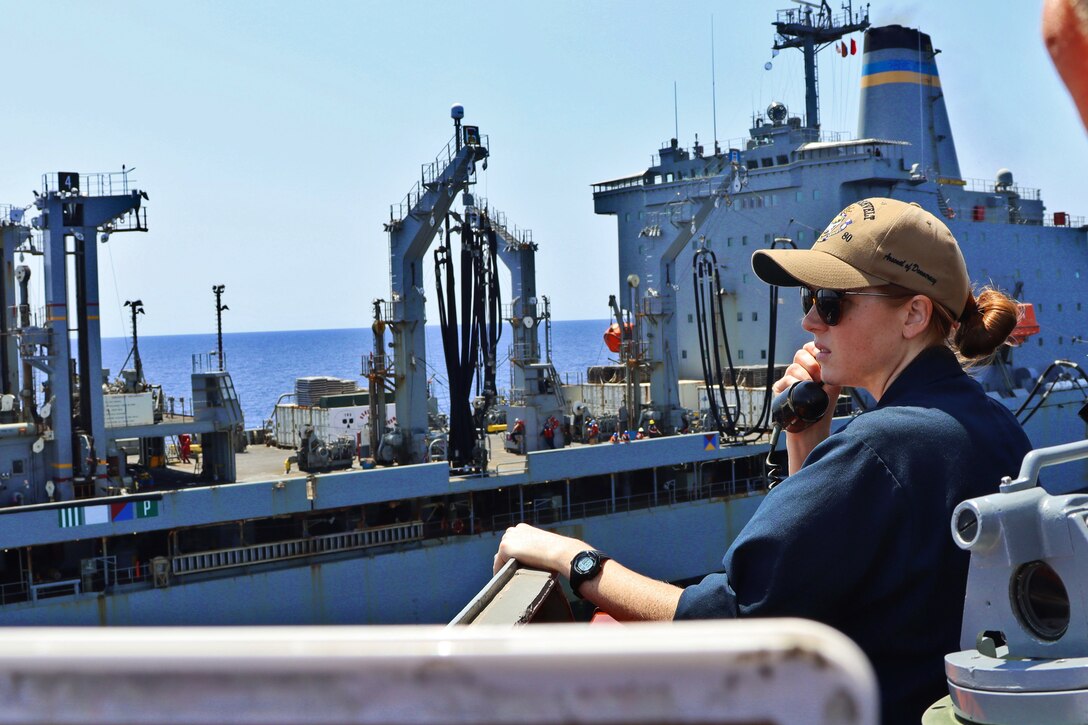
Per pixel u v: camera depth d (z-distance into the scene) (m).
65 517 24.44
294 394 44.72
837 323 2.59
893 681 2.27
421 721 0.62
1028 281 44.75
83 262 27.94
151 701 0.63
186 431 31.83
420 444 34.41
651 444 32.62
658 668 0.62
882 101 46.19
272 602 26.34
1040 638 1.60
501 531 30.02
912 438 2.29
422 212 33.06
